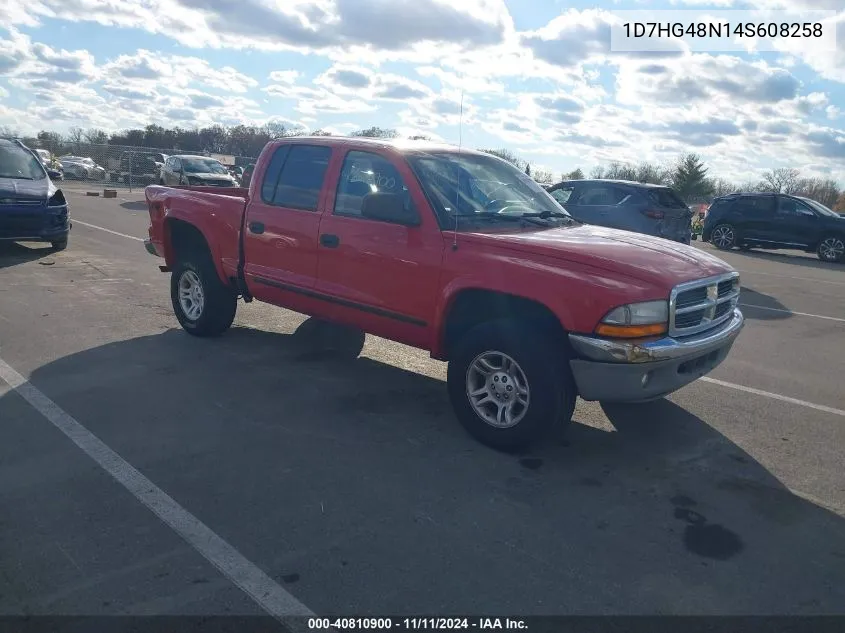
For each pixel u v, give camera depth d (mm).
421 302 5047
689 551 3602
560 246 4590
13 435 4656
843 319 9812
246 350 6824
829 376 6828
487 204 5395
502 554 3492
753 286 12805
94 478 4113
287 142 6234
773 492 4297
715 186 55875
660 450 4867
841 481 4480
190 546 3457
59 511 3734
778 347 7957
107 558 3334
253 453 4535
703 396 6062
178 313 7289
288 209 6008
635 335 4242
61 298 8688
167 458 4410
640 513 3973
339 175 5719
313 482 4172
